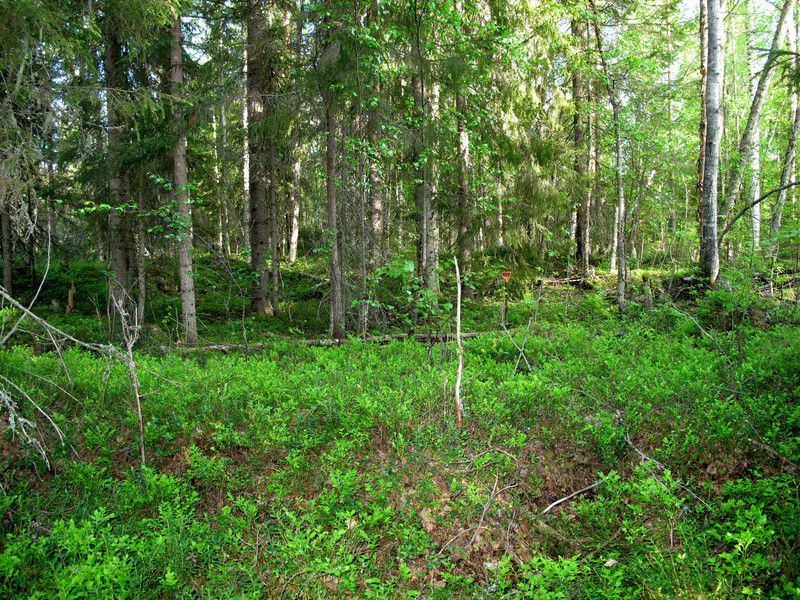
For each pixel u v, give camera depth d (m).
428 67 10.13
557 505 4.29
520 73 13.16
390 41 9.99
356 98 9.95
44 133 5.81
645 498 3.54
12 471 4.38
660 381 5.49
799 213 14.65
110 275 10.86
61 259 14.82
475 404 5.45
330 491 4.32
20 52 5.02
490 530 3.96
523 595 3.28
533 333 8.88
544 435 4.96
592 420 5.04
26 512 3.90
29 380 5.92
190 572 3.50
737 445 4.26
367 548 3.76
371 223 11.93
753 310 8.43
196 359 8.30
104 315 12.51
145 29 7.48
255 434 5.04
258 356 8.69
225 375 6.50
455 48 10.48
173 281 16.33
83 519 3.96
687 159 20.06
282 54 11.27
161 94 7.13
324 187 13.81
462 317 12.20
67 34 5.73
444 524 3.99
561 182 14.67
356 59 9.05
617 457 4.62
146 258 14.47
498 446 4.87
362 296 9.81
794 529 3.15
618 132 12.31
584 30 15.07
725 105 20.27
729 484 3.69
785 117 20.52
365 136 10.69
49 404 5.56
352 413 5.24
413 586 3.51
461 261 13.92
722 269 10.64
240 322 12.55
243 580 3.45
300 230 24.98
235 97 10.48
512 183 15.02
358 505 4.07
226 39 11.48
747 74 22.41
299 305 14.70
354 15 8.87
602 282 16.25
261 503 4.27
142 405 5.58
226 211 16.06
